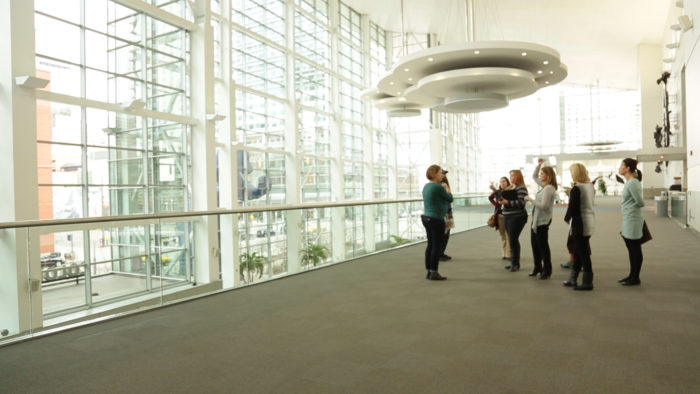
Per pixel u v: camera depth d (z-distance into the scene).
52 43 10.95
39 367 3.37
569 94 41.75
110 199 12.35
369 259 8.46
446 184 8.28
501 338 3.82
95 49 11.83
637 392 2.74
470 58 12.59
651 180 31.53
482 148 43.97
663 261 7.50
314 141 20.73
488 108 15.57
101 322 4.55
